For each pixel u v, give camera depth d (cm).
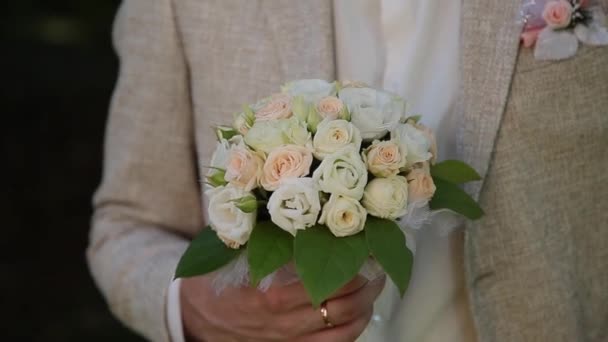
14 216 409
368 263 112
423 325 137
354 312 119
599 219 131
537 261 129
